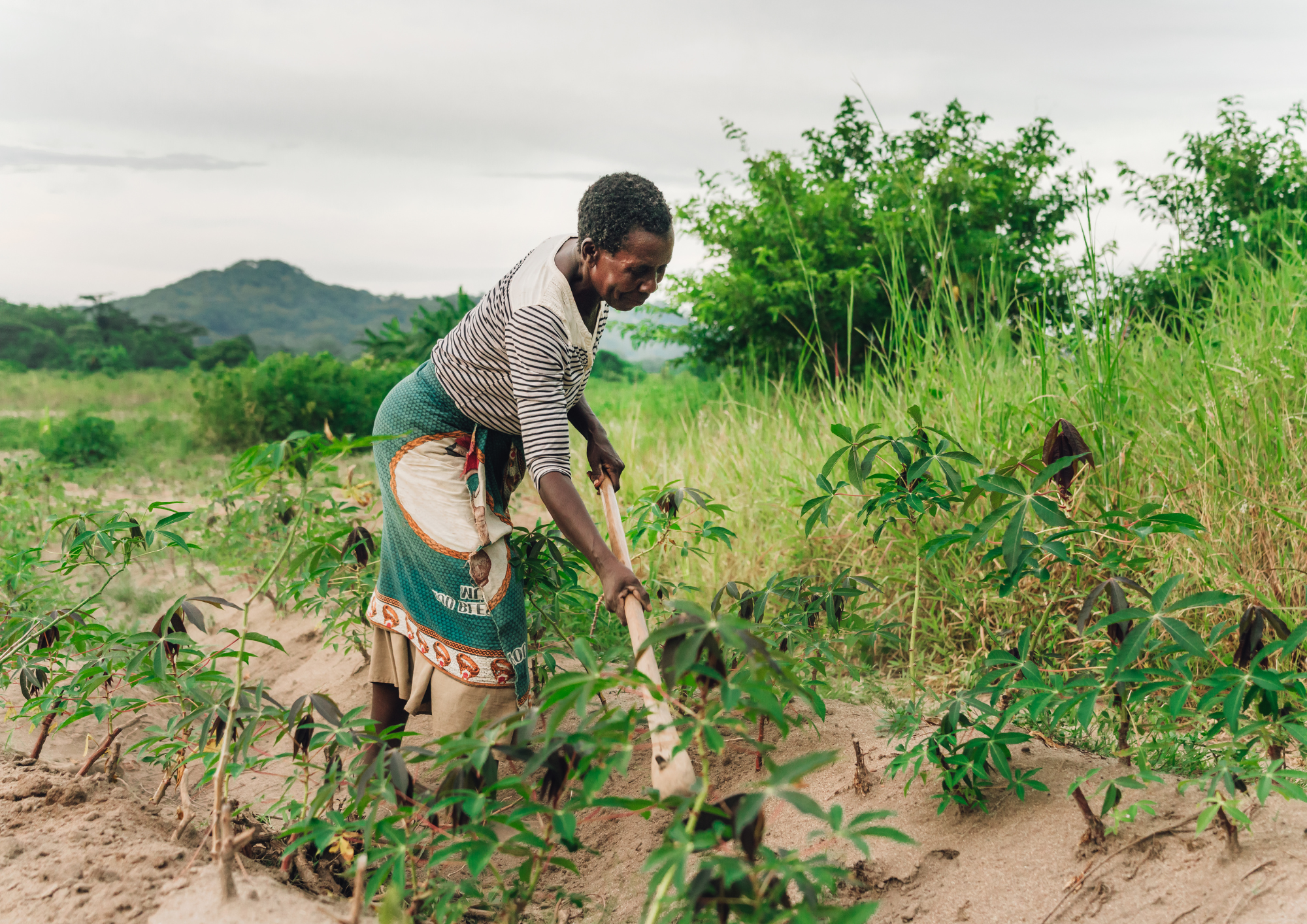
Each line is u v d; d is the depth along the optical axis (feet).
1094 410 11.66
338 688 12.07
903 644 10.18
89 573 16.71
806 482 13.99
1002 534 10.89
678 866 4.41
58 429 38.88
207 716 6.91
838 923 4.32
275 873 6.59
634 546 12.10
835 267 26.30
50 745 9.78
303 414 44.93
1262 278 14.58
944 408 13.30
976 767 6.71
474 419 8.24
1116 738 7.75
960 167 25.89
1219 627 6.46
